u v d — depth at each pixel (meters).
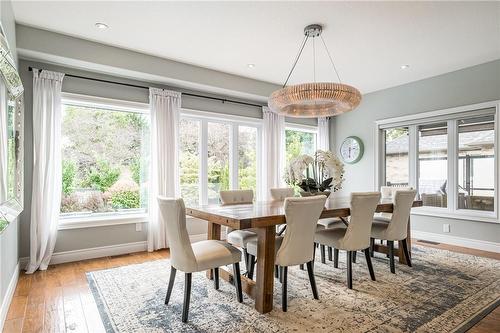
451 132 4.45
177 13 2.81
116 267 3.32
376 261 3.51
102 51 3.50
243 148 5.19
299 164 3.21
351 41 3.38
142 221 4.07
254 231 3.10
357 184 5.73
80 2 2.64
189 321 2.11
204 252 2.27
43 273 3.13
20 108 2.53
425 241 4.57
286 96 2.93
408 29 3.10
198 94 4.62
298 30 3.13
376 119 5.40
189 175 4.61
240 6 2.68
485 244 4.04
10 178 2.14
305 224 2.31
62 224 3.51
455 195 4.38
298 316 2.17
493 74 3.98
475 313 2.22
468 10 2.73
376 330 1.98
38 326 2.07
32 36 3.10
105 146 3.96
